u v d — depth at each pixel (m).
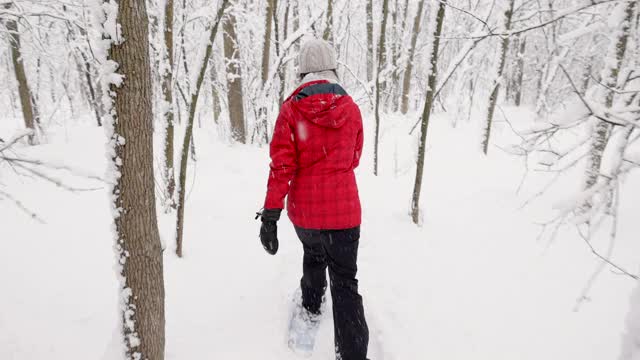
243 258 2.96
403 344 2.11
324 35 7.26
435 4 3.12
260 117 7.77
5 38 5.94
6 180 4.70
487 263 2.92
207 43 2.48
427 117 3.30
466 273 2.79
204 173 5.31
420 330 2.21
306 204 1.91
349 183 1.94
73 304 2.34
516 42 11.24
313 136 1.83
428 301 2.46
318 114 1.80
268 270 2.82
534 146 1.67
